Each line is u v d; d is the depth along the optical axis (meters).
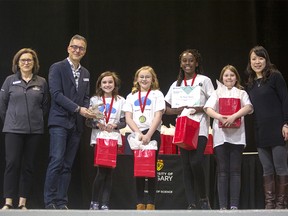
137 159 4.88
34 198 6.65
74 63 5.18
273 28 7.07
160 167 5.62
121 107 5.26
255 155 5.54
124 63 7.11
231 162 4.80
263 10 7.11
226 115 4.82
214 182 5.60
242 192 5.52
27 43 7.01
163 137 5.81
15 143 4.97
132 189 5.68
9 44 7.00
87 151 6.66
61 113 5.01
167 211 4.25
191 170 4.89
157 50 7.13
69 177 5.04
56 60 6.98
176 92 5.02
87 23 7.05
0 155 6.71
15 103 5.05
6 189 4.92
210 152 5.59
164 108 5.03
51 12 7.04
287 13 7.08
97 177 5.03
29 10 7.05
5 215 4.34
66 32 7.01
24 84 5.13
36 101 5.09
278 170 4.75
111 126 5.07
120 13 7.16
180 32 7.15
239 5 7.12
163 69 7.11
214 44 7.11
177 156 5.63
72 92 5.09
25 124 4.99
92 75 7.04
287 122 4.77
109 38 7.12
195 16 7.14
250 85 4.99
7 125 5.01
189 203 4.80
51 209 4.62
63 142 4.96
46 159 6.73
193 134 4.73
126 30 7.14
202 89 5.03
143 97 5.12
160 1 7.16
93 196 5.02
